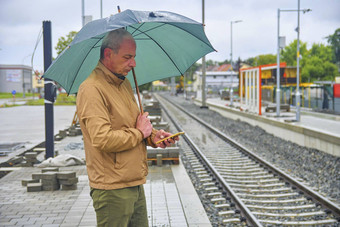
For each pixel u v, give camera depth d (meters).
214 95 71.38
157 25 3.08
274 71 40.12
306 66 73.25
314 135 12.95
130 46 2.63
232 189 8.17
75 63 2.98
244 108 26.92
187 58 3.32
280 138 16.48
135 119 2.77
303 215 6.45
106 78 2.67
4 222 5.29
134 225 2.97
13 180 7.83
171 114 32.16
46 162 9.14
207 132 19.00
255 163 10.98
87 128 2.50
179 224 5.23
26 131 18.30
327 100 25.84
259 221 6.15
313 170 10.65
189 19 2.70
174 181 7.85
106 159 2.58
